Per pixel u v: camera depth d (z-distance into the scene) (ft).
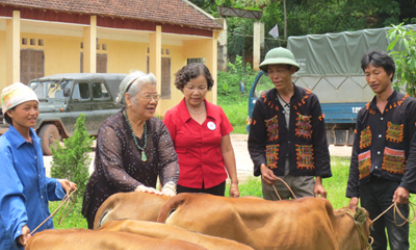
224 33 104.99
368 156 13.62
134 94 10.78
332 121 40.01
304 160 14.08
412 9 109.19
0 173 10.33
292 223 9.03
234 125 67.41
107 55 64.75
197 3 116.98
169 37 69.62
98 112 45.03
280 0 126.52
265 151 14.57
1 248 10.52
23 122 10.76
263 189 14.65
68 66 61.05
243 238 8.64
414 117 12.82
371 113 13.67
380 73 13.15
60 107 41.83
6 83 50.80
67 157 22.48
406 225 13.32
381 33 38.32
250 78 98.84
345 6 113.19
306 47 42.06
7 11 49.32
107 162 10.68
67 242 7.06
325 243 9.48
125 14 58.65
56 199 11.98
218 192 14.40
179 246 6.37
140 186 10.09
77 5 54.90
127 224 7.45
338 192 26.30
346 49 40.06
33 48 57.41
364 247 10.70
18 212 10.03
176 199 8.70
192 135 13.82
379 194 13.52
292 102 14.03
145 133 11.23
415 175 12.59
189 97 13.64
